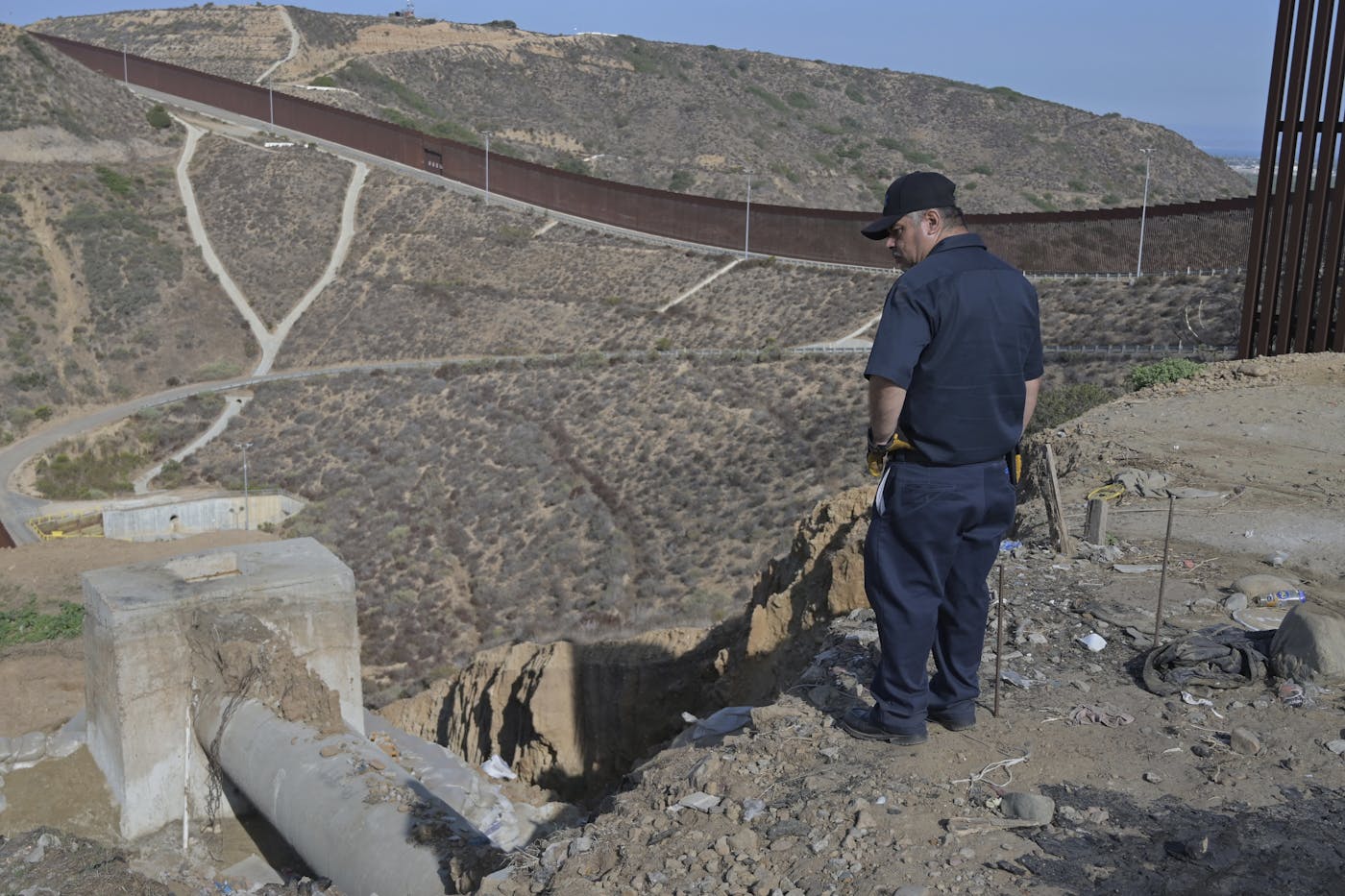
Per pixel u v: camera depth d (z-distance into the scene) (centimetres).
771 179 13462
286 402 6122
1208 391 1537
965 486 436
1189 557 823
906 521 445
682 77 16225
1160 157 15988
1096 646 614
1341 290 1590
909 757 479
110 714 1275
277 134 9706
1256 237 1655
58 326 6869
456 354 6494
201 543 3300
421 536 4081
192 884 1168
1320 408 1353
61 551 3098
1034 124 16800
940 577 456
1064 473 1185
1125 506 1016
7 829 1230
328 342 6981
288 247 8031
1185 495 1040
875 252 6384
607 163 13150
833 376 4728
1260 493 1030
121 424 5978
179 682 1279
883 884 388
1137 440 1282
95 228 7719
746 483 3834
